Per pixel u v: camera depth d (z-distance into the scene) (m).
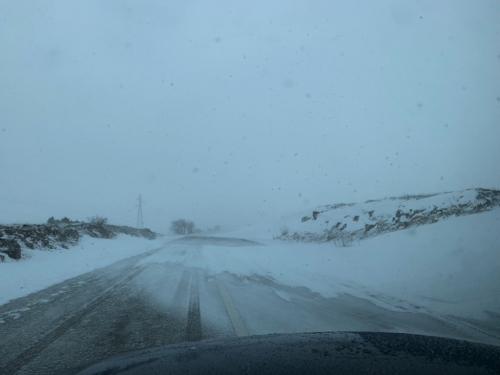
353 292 7.46
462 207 15.84
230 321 5.30
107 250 16.83
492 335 4.48
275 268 11.20
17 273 8.95
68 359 3.86
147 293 7.36
